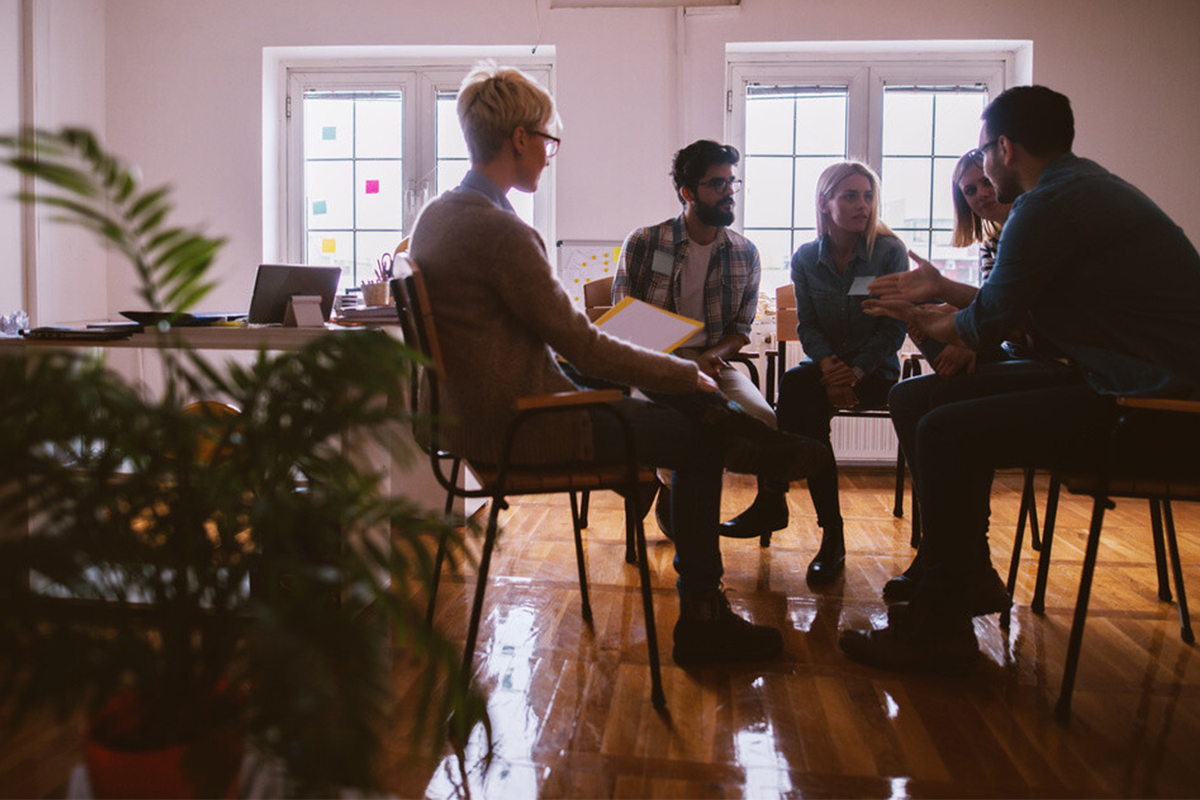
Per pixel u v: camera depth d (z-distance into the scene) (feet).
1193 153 15.57
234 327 7.71
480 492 6.14
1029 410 6.28
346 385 3.57
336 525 3.39
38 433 3.29
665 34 15.85
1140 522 11.78
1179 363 5.89
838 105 16.60
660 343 6.87
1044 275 6.24
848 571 9.47
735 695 6.26
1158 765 5.30
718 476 6.66
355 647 3.04
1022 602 8.41
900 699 6.22
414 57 16.58
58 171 3.22
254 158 16.17
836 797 4.93
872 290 7.70
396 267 6.21
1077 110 15.66
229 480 3.50
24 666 3.14
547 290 5.65
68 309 15.06
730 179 9.34
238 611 3.64
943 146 16.58
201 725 3.64
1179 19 15.42
